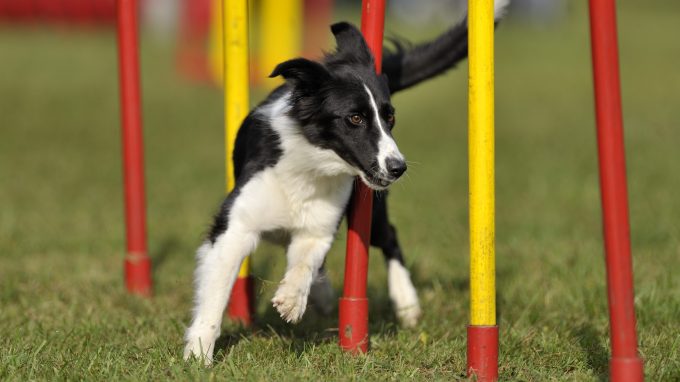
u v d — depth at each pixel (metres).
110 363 7.86
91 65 42.62
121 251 13.59
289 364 7.96
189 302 10.68
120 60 11.04
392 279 10.32
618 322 6.59
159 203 17.19
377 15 8.24
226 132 9.65
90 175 20.44
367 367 7.86
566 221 15.34
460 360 8.17
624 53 47.78
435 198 17.53
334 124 8.02
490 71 7.04
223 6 9.54
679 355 8.17
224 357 8.17
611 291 6.59
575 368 8.17
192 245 13.98
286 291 7.99
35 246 13.66
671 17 74.56
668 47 51.12
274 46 34.88
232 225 8.17
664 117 28.38
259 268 11.55
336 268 12.33
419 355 8.37
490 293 7.37
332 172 8.16
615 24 6.35
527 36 60.66
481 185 7.18
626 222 6.51
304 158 8.12
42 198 17.69
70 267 12.48
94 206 17.06
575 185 18.42
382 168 7.85
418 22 68.62
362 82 8.04
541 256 12.68
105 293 11.07
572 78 40.03
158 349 8.27
